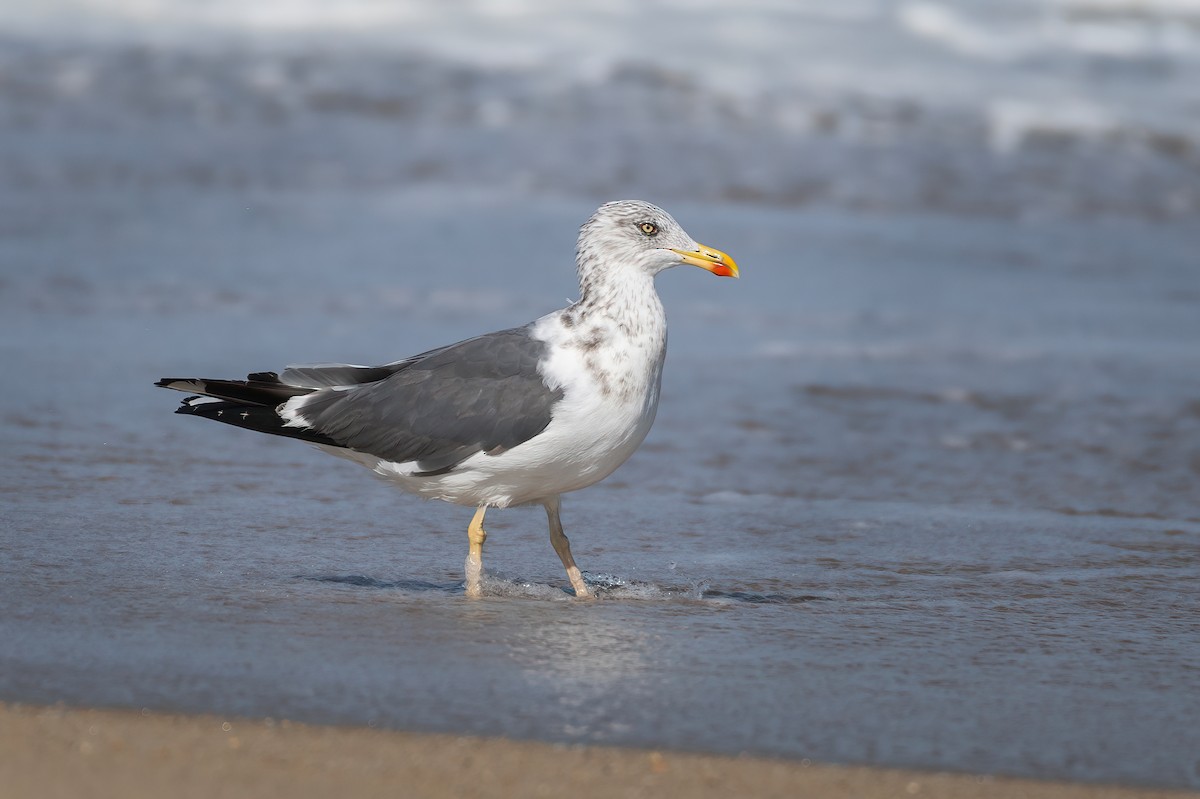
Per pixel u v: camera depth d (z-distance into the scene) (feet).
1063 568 37.40
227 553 36.24
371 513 40.65
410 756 23.97
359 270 68.23
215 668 27.76
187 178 82.28
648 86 102.42
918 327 63.87
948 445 49.32
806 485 44.80
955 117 102.63
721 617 32.63
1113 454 48.78
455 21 110.93
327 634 30.22
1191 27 125.08
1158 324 65.62
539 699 26.84
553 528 34.37
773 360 58.29
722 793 23.07
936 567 37.24
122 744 23.90
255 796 22.21
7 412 48.32
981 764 24.62
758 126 97.50
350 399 33.94
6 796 21.77
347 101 96.37
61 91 94.53
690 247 33.68
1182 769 24.66
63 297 62.54
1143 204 90.12
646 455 47.34
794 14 118.52
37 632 29.37
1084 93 109.81
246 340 57.57
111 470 43.16
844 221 81.71
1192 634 32.19
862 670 29.19
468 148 89.45
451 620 31.63
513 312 62.54
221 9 109.60
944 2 124.16
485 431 32.83
